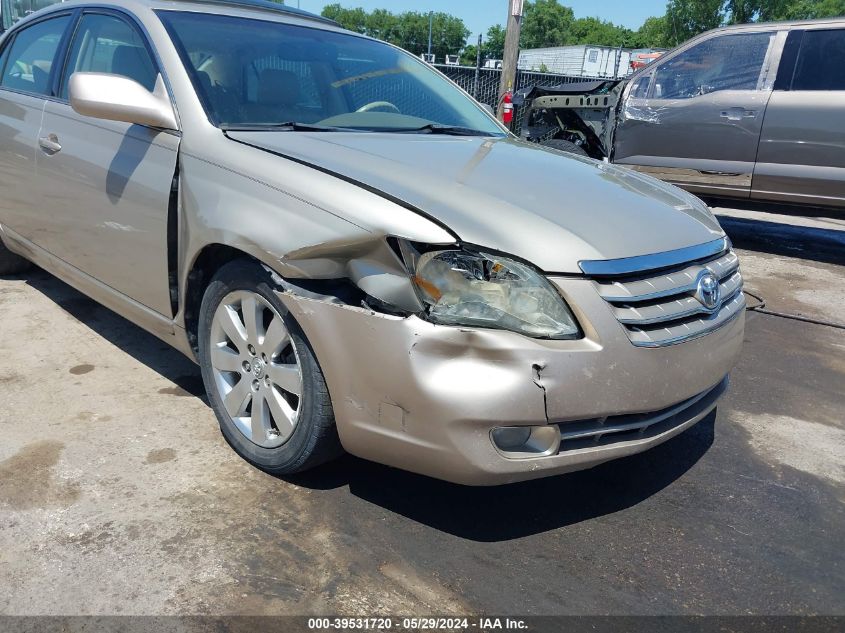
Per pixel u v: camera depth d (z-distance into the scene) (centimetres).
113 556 214
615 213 237
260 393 251
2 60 423
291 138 264
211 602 199
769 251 704
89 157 311
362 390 213
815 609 211
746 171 663
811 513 260
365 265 212
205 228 246
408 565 218
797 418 338
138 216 283
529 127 870
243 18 329
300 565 215
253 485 253
